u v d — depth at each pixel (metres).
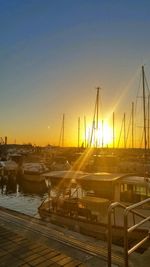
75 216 13.16
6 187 33.44
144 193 12.49
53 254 5.73
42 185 31.95
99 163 44.69
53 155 59.81
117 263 5.22
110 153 57.00
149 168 36.31
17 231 7.36
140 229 9.96
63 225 13.22
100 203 12.62
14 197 27.73
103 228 11.63
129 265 5.14
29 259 5.51
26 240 6.61
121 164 42.25
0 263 5.34
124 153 55.94
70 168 41.62
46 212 14.41
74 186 15.48
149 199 5.02
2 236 6.93
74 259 5.48
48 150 69.62
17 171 36.88
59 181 15.56
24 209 21.67
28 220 8.59
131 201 12.55
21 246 6.21
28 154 61.00
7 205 23.50
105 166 42.84
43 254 5.74
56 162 48.16
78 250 5.93
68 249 5.99
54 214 13.86
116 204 4.52
